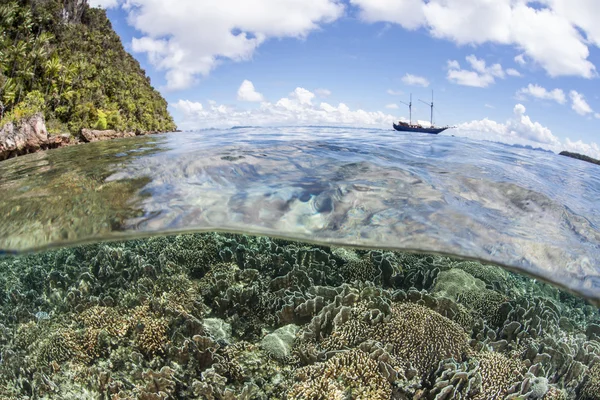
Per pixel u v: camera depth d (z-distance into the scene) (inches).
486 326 246.7
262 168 254.1
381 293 259.6
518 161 346.3
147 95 2593.5
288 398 186.4
